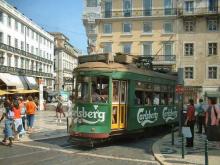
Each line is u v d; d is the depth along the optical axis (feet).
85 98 54.49
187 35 186.50
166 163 41.47
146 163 43.04
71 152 49.83
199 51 185.16
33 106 72.33
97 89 54.44
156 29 190.39
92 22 196.13
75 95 55.88
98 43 196.44
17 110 61.41
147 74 65.05
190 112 53.57
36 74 244.22
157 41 190.08
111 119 54.34
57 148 53.11
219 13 180.24
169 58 187.62
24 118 70.44
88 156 46.96
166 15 188.65
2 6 188.03
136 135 64.69
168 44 189.06
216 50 183.32
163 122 72.33
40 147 53.93
